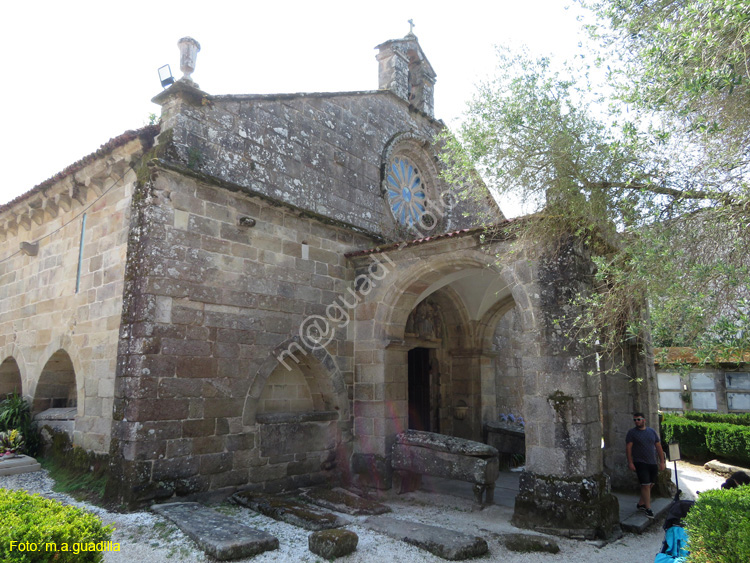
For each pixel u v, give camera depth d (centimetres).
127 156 851
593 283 790
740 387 1959
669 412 2133
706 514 393
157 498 712
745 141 481
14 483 820
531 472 757
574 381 739
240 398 847
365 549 608
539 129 658
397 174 1385
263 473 862
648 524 778
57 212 1066
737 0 393
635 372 1001
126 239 840
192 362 786
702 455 1481
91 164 911
